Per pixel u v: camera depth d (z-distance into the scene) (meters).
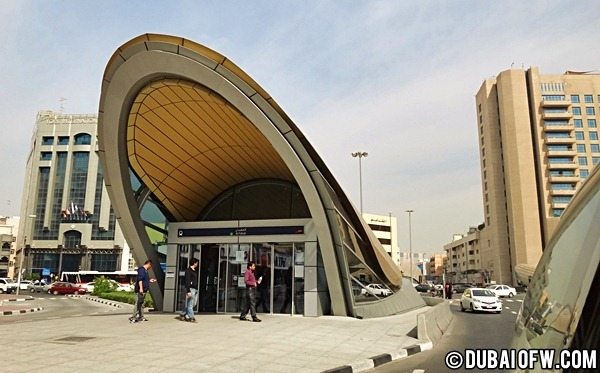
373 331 13.80
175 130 17.70
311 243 17.80
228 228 18.98
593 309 3.06
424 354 10.93
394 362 9.80
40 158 99.38
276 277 18.22
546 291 3.94
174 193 20.70
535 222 86.62
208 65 15.23
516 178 89.38
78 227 95.31
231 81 15.33
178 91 15.89
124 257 95.31
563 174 89.62
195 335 11.97
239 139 18.02
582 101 93.56
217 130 17.70
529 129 90.94
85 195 97.00
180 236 19.48
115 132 16.72
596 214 3.32
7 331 12.59
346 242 17.67
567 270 3.55
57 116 101.38
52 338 11.28
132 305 30.69
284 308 17.94
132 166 18.58
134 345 10.29
